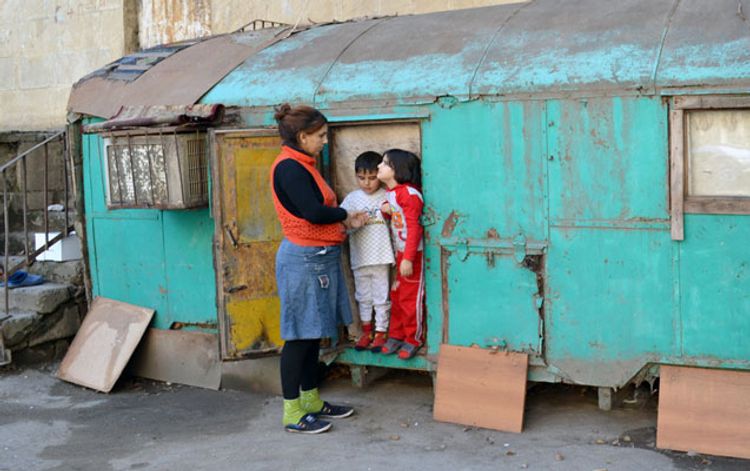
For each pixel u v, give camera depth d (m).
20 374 6.17
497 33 4.87
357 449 4.48
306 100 5.12
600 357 4.53
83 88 6.11
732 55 4.11
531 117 4.54
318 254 4.52
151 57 6.15
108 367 5.80
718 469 4.05
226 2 7.95
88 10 8.61
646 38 4.39
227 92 5.44
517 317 4.69
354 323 5.22
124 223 5.99
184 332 5.78
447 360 4.86
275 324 5.14
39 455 4.64
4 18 9.10
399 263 4.92
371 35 5.37
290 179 4.41
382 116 4.91
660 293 4.36
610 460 4.20
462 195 4.77
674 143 4.23
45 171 6.82
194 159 5.20
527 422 4.74
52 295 6.44
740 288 4.18
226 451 4.55
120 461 4.51
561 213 4.54
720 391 4.25
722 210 4.17
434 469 4.19
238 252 4.98
